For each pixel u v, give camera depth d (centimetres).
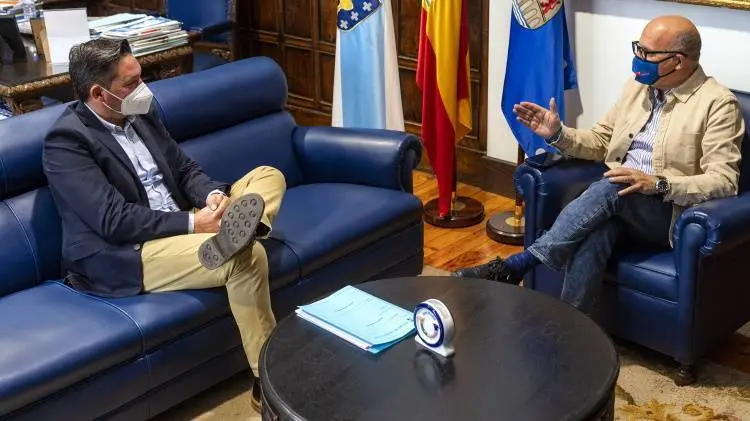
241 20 499
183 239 260
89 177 257
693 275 261
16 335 235
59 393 229
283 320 232
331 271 293
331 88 474
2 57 374
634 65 284
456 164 407
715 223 252
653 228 281
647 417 258
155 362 247
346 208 306
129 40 373
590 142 305
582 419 191
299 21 473
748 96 288
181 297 255
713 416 257
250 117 330
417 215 319
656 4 333
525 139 366
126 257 257
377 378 205
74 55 259
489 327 225
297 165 337
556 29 347
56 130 258
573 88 363
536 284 306
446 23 361
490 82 398
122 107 261
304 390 202
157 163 278
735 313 281
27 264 265
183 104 304
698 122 280
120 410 244
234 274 253
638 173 274
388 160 318
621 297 281
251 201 244
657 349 277
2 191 263
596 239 280
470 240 374
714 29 323
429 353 214
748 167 285
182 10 466
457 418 190
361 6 387
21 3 406
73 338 234
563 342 217
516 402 195
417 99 436
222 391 279
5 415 219
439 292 244
